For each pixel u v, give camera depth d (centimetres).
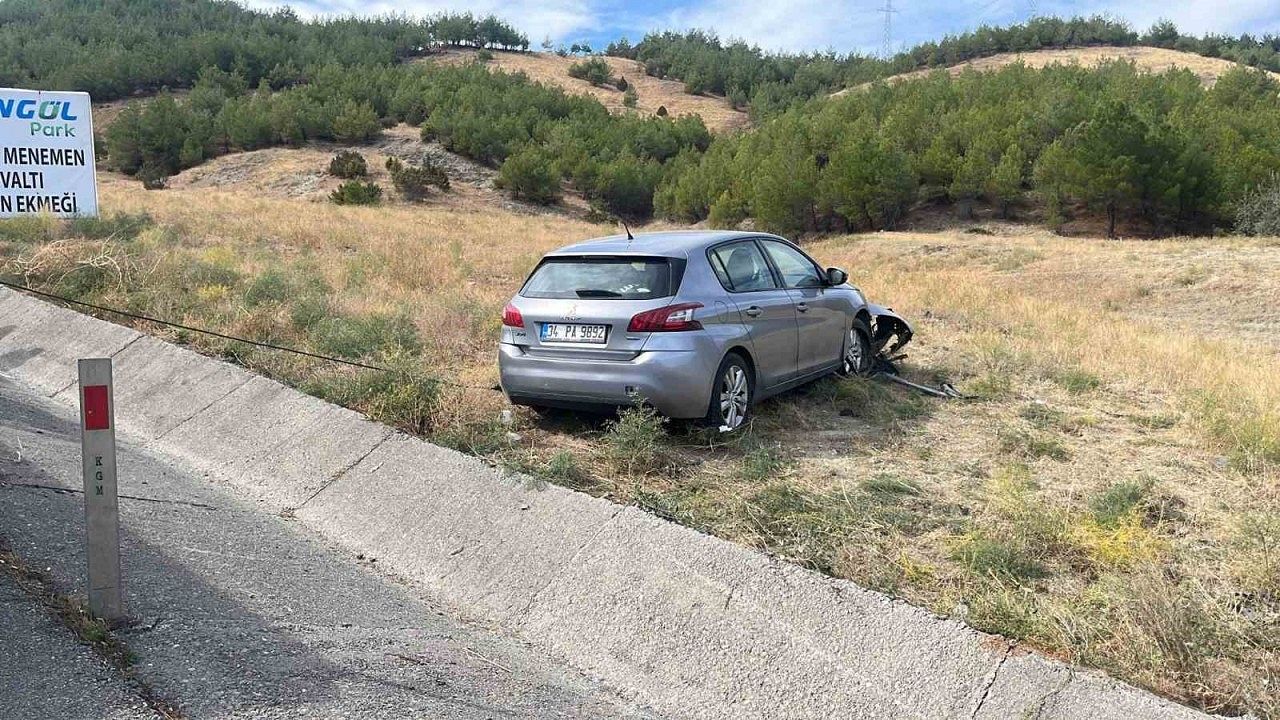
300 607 403
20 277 1102
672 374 585
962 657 357
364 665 352
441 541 502
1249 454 596
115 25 14062
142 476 561
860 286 1686
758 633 392
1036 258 2842
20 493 463
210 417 693
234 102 9031
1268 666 358
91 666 305
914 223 5341
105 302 1002
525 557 471
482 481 534
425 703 326
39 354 883
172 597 375
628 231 718
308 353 815
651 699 380
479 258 1838
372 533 526
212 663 326
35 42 12338
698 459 600
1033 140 5459
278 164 7556
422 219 3356
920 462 604
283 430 646
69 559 391
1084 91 6153
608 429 638
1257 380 864
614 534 462
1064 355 975
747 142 7131
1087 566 448
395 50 16038
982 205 5456
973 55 14700
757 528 485
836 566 445
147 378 779
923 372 873
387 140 8538
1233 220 4262
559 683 381
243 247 1695
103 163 8106
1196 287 2248
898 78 8738
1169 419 726
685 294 605
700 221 6794
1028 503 506
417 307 1079
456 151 8356
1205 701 336
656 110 14250
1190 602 390
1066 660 358
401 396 650
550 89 11212
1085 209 4994
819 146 5869
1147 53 13588
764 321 665
